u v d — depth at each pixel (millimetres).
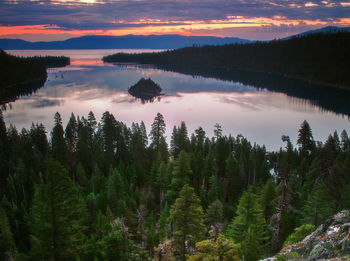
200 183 59062
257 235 26812
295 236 19297
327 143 54812
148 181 59000
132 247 23484
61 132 74375
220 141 66875
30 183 56031
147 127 136500
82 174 58156
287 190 22594
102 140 79125
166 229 33219
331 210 30281
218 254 15531
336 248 10914
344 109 174250
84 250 22734
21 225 41406
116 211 43062
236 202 48969
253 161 60625
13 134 79438
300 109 176625
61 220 20953
